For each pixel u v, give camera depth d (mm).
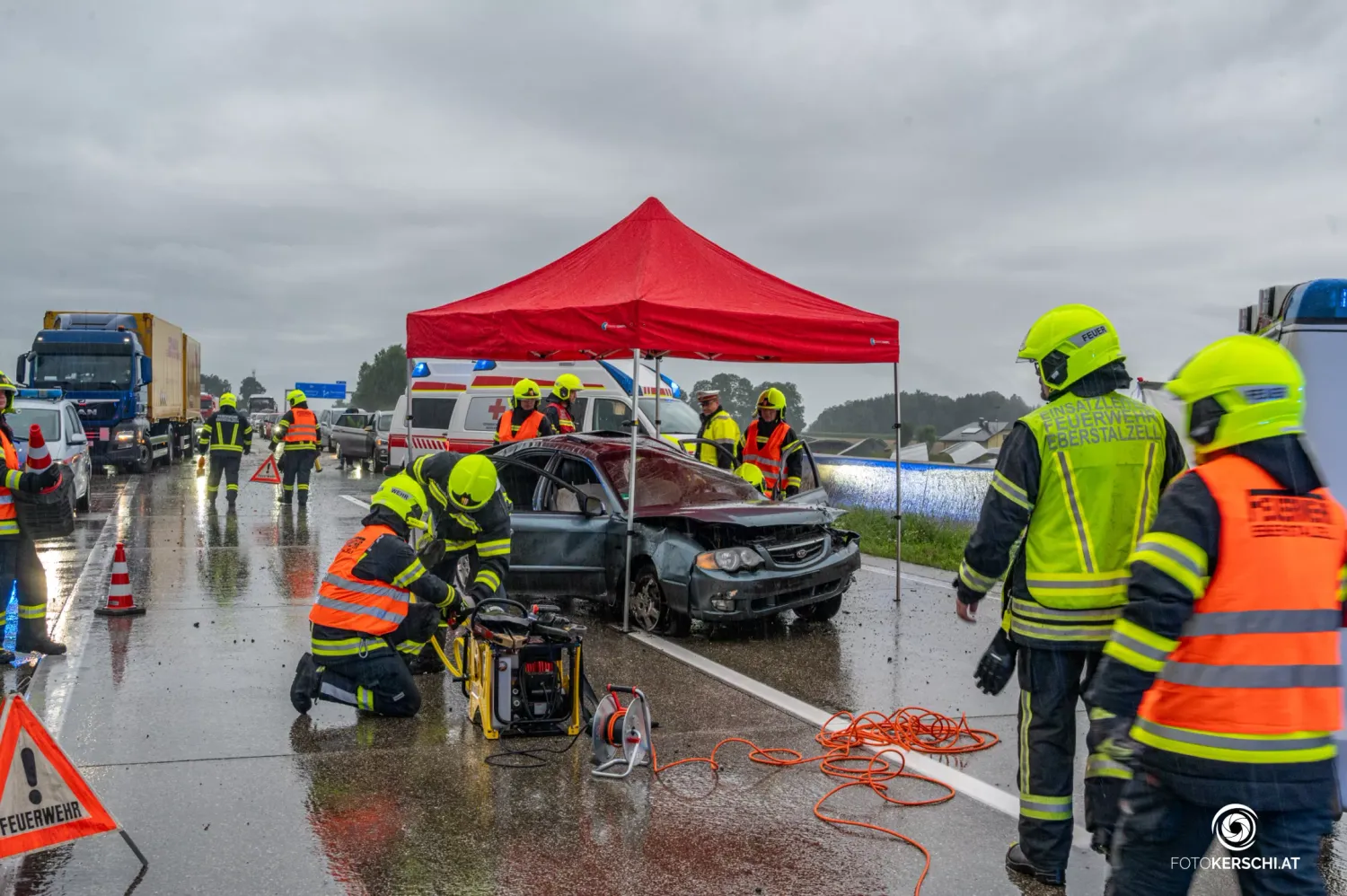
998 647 4086
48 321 26938
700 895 3996
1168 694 2721
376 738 5809
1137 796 2805
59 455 16078
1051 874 4016
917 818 4754
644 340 8320
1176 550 2645
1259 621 2625
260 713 6254
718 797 4980
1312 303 4094
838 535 8828
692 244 9688
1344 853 4402
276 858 4277
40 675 7027
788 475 10648
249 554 12602
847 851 4391
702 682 7004
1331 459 4031
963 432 20656
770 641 8250
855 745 5723
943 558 12602
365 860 4270
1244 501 2652
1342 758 3920
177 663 7375
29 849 3980
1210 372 2760
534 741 5777
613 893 4004
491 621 5773
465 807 4828
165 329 29125
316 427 18062
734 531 8383
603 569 8836
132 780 5137
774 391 10641
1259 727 2615
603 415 16797
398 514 6176
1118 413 3863
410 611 6578
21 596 7434
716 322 8578
